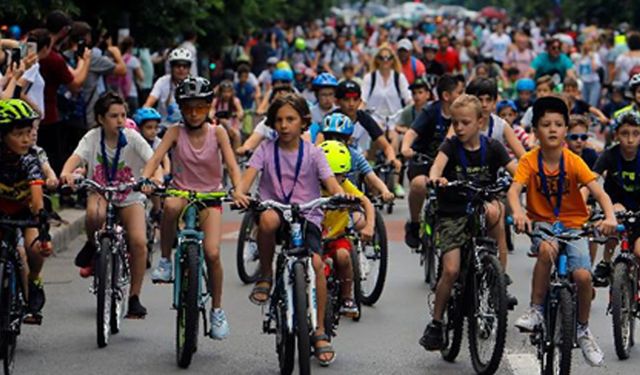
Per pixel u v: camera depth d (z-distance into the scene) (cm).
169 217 2283
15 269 2145
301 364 1991
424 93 3722
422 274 3180
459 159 2266
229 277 3136
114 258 2419
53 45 3697
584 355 2095
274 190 2195
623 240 2345
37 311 2288
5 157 2180
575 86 4453
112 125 2469
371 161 4091
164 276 2333
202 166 2328
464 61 9331
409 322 2627
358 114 3089
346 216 2438
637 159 2414
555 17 16675
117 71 4159
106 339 2395
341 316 2609
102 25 5309
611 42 8069
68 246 3578
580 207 2125
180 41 6706
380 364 2266
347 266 2431
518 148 2803
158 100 3775
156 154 2325
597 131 6656
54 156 3844
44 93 3716
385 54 4234
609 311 2447
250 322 2616
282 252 2102
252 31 9025
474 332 2164
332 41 10406
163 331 2530
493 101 2809
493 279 2084
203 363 2272
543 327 2042
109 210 2384
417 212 3070
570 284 1992
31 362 2272
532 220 2145
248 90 5769
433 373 2200
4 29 4075
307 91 6209
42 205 2170
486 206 2231
